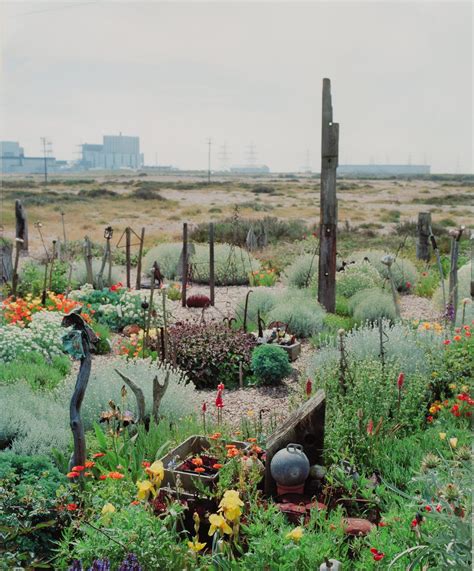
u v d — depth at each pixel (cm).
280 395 733
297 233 2252
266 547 334
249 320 1056
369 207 4909
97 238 2794
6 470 414
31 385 701
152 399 607
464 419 567
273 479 439
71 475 406
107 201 5153
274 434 455
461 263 1472
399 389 557
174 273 1536
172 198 5853
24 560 351
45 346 853
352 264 1348
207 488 415
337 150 1071
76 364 838
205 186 7675
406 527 355
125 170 17588
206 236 2108
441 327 818
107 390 610
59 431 523
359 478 436
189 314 1131
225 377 782
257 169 19338
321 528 370
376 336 727
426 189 7162
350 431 509
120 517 361
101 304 1083
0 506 371
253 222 2233
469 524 290
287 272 1457
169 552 349
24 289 1204
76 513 386
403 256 1659
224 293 1335
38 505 372
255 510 384
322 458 461
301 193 6844
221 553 342
